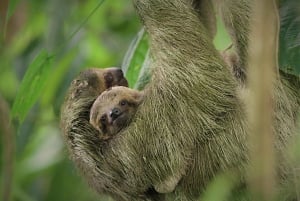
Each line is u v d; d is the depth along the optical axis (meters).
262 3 6.24
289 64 10.28
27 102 12.67
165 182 11.96
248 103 11.23
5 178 12.10
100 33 20.44
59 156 19.22
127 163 12.31
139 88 13.42
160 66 12.06
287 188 11.29
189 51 11.85
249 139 11.30
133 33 20.56
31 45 19.34
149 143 12.01
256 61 6.12
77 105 13.12
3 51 18.36
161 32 12.12
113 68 13.44
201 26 12.07
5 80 20.45
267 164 5.96
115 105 12.45
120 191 12.62
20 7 20.30
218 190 8.57
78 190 18.52
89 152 12.77
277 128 11.36
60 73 18.47
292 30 10.28
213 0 12.10
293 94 11.70
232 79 11.70
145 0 12.33
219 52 12.34
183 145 11.75
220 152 11.56
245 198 11.38
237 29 11.55
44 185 19.55
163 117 11.89
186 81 11.73
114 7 20.55
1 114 12.41
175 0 12.19
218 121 11.58
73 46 18.45
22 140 17.78
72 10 19.53
